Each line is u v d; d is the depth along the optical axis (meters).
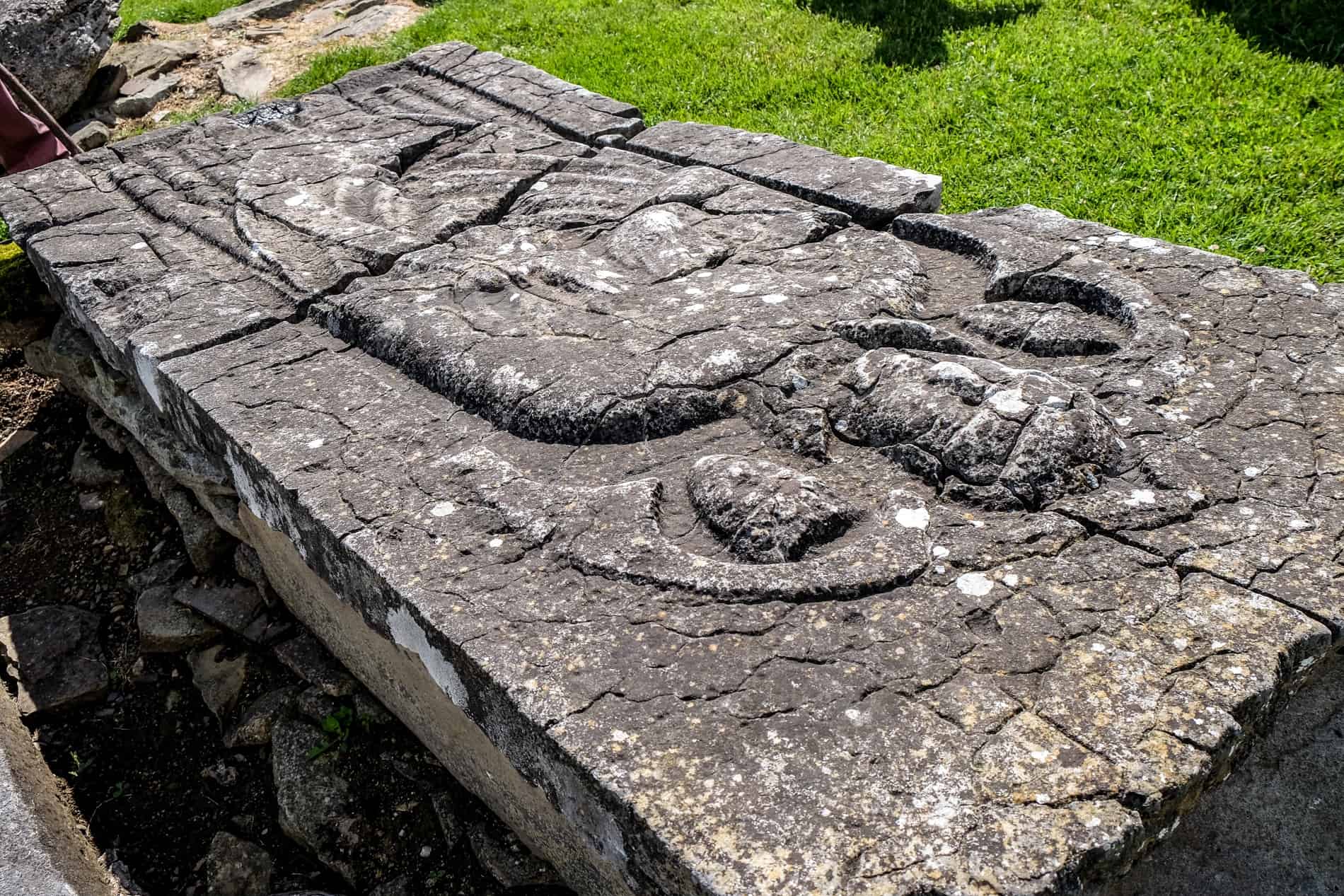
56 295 3.54
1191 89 4.96
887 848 1.45
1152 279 2.76
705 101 5.78
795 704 1.67
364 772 2.83
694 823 1.52
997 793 1.52
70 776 2.99
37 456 4.25
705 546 2.04
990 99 5.25
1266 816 2.09
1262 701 1.65
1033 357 2.58
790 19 6.50
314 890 2.62
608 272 3.04
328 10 8.08
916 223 3.21
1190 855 2.04
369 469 2.35
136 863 2.78
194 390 2.68
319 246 3.31
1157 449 2.15
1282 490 2.03
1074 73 5.30
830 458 2.26
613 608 1.89
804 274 2.93
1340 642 1.77
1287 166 4.31
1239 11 5.51
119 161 4.16
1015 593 1.84
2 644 3.36
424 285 3.04
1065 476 2.05
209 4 8.44
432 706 2.55
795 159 3.65
